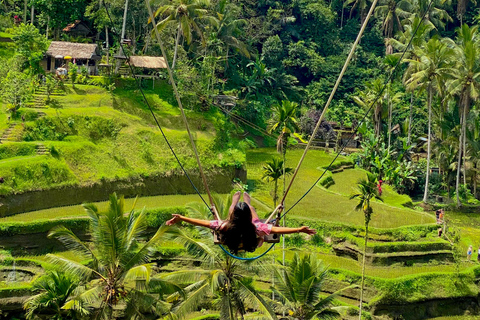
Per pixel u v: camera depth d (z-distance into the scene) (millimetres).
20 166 47344
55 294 34844
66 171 50250
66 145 52594
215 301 32875
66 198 49438
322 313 32469
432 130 91000
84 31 79688
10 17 81312
